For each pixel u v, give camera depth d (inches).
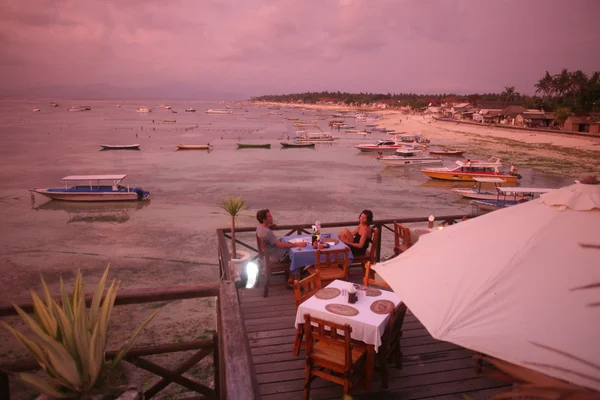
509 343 97.4
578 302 101.5
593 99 4121.6
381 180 1585.9
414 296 125.7
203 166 1850.4
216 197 1221.7
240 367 95.0
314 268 280.7
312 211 1063.0
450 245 139.3
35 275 639.8
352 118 6643.7
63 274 644.1
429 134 3535.9
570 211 126.2
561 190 134.4
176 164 1903.3
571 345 92.8
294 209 1081.4
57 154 2165.4
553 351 91.2
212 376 353.7
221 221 954.7
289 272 294.2
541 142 2748.5
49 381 105.8
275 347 213.0
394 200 1239.5
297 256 274.4
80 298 106.0
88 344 104.3
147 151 2383.1
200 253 734.5
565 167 1872.5
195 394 329.4
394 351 195.3
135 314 473.1
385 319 178.7
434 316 114.2
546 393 49.6
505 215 140.9
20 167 1760.6
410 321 243.1
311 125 4741.6
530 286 109.5
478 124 3905.0
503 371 55.5
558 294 104.7
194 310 483.2
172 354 388.5
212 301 507.5
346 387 166.1
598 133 2768.2
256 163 1969.7
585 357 89.5
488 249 126.8
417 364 199.0
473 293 114.4
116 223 946.7
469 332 104.4
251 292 285.3
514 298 108.3
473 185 1528.1
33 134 3230.8
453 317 110.2
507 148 2559.1
